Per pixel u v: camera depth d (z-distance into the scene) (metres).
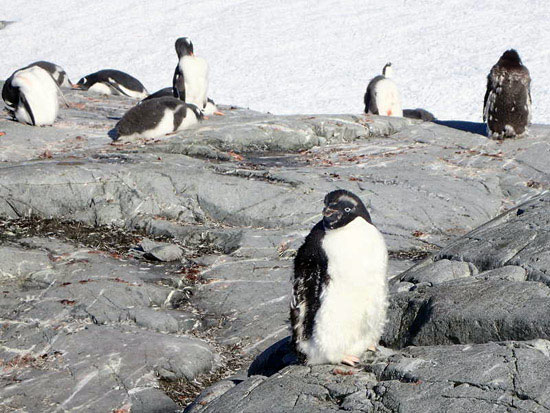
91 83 32.34
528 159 17.44
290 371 6.54
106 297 10.69
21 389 8.42
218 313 10.73
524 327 6.54
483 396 5.43
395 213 13.95
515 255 8.09
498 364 5.75
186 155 17.62
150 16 68.00
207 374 9.07
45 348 9.28
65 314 10.20
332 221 6.25
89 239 13.20
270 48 57.69
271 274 11.68
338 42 58.38
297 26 63.25
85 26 66.12
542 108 39.75
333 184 15.07
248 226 13.95
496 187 15.84
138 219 14.00
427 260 9.09
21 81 18.86
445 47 54.75
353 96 44.56
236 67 52.94
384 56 54.03
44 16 69.00
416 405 5.51
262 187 14.63
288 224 13.70
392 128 20.55
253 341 9.82
